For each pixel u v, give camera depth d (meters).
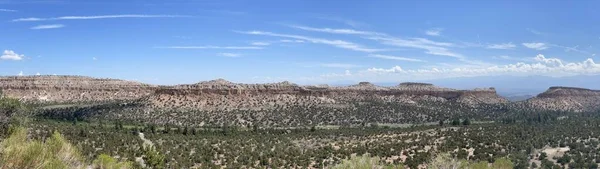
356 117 163.25
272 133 118.50
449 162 30.20
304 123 152.75
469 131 99.00
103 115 155.38
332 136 106.31
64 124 115.81
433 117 167.00
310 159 71.56
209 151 79.12
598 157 60.50
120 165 16.17
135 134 101.50
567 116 165.12
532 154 67.62
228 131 120.69
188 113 167.12
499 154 65.44
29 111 43.47
